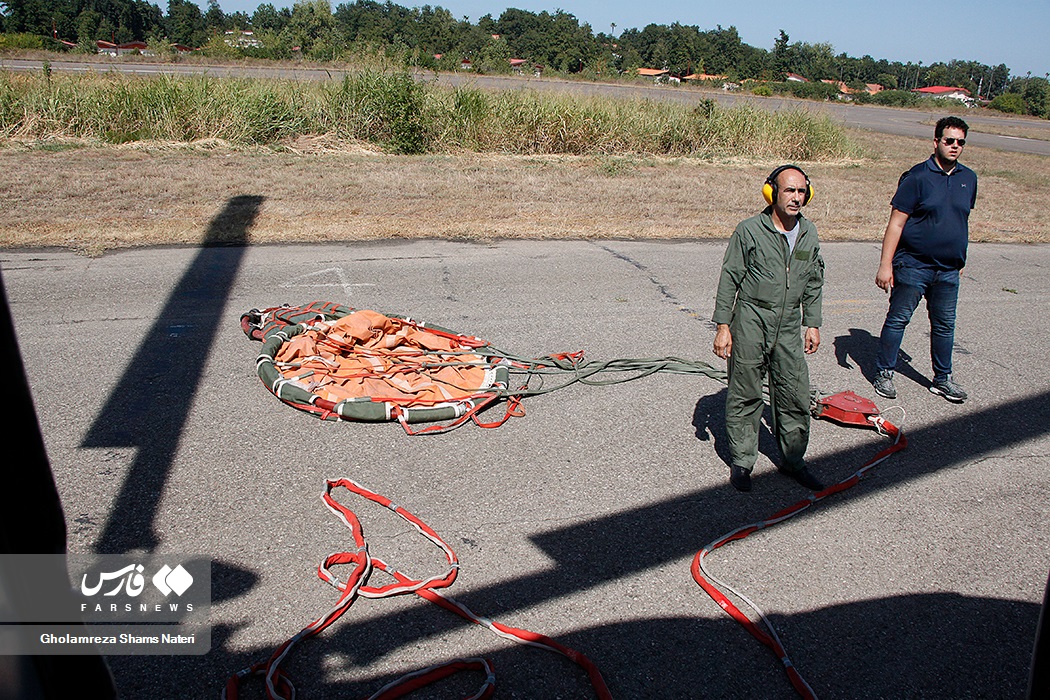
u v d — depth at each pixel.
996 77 119.75
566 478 4.53
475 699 2.90
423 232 10.05
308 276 8.07
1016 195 16.48
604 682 3.04
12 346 1.43
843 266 9.98
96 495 4.10
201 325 6.57
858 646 3.34
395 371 5.60
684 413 5.47
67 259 8.25
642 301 7.93
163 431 4.80
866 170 18.58
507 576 3.65
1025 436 5.45
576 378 5.86
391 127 16.41
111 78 16.25
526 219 11.12
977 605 3.64
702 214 12.32
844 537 4.12
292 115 16.39
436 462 4.61
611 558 3.83
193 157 14.09
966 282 9.59
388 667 3.08
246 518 3.96
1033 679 1.90
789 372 4.35
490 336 6.71
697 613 3.49
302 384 5.34
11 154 13.32
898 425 5.54
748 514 4.29
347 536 3.86
